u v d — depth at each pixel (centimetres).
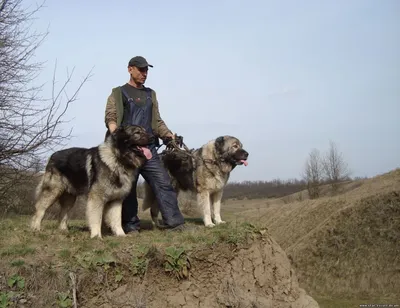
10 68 1066
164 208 748
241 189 7875
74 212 1055
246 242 655
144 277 577
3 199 1216
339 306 1545
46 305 508
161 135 789
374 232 1992
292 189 7294
